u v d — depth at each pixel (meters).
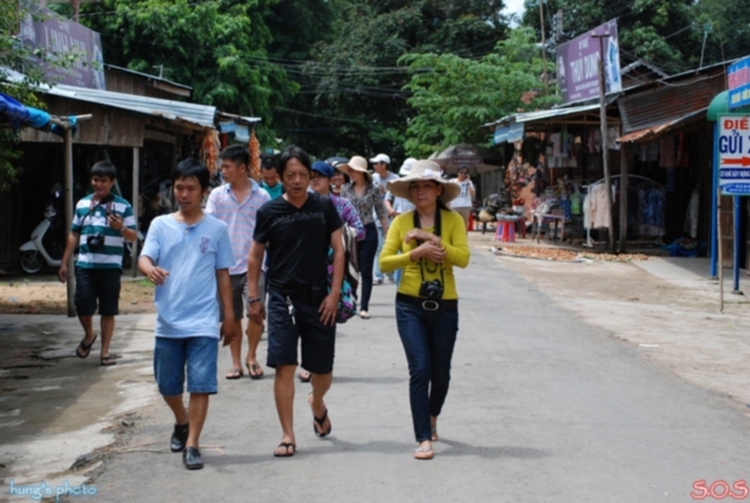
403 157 47.44
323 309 5.53
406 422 6.17
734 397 7.15
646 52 32.97
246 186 7.68
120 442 5.83
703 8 35.09
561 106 24.98
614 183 21.81
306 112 44.06
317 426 5.79
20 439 6.04
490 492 4.77
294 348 5.48
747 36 34.53
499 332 9.84
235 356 7.61
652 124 20.45
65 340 9.69
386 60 40.59
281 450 5.42
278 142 36.09
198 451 5.27
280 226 5.50
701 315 11.80
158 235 5.37
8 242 16.23
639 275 16.23
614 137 22.44
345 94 41.16
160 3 29.78
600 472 5.13
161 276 5.24
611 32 20.66
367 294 10.52
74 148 16.83
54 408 6.87
